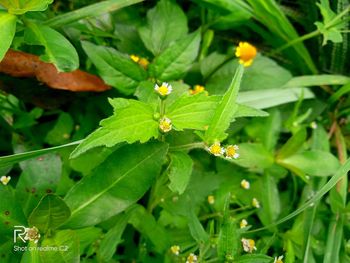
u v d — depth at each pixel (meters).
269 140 0.20
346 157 0.21
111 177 0.14
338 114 0.23
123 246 0.19
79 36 0.19
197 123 0.14
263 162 0.19
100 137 0.13
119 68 0.18
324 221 0.19
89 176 0.14
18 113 0.19
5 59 0.17
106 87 0.19
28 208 0.16
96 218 0.14
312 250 0.18
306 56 0.22
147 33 0.20
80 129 0.19
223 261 0.15
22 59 0.17
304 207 0.16
